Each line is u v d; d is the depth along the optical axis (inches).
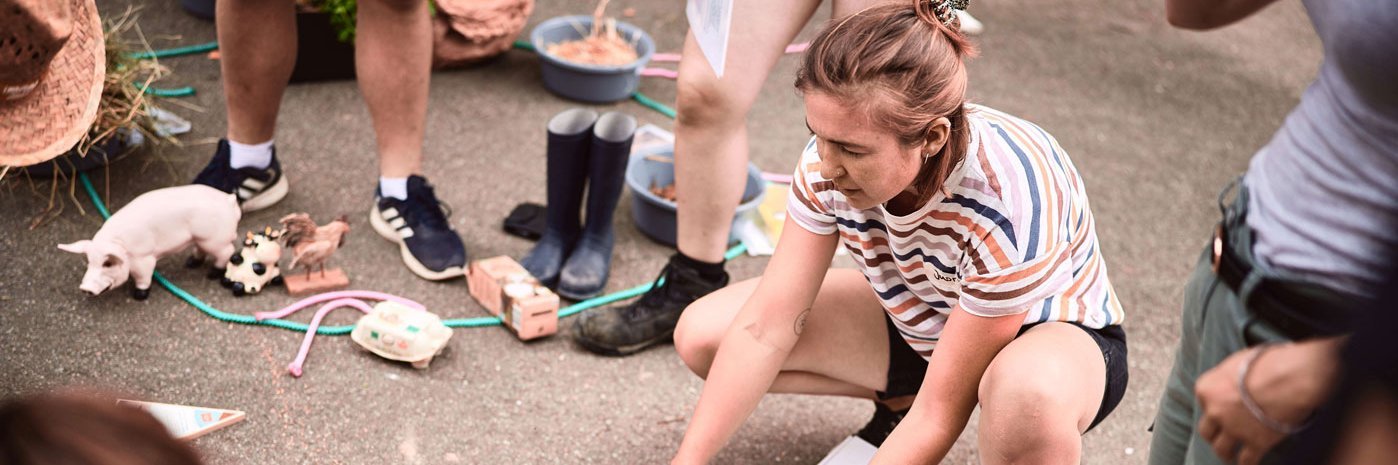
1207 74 174.2
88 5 76.9
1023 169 62.1
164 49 138.4
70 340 88.7
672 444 87.7
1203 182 141.6
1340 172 49.6
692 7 86.1
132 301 94.3
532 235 112.0
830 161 58.7
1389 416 31.0
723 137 89.7
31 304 92.1
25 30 67.9
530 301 94.8
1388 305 30.0
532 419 88.2
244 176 106.8
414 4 98.3
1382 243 47.3
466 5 139.0
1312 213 51.0
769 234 117.0
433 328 91.4
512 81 144.3
